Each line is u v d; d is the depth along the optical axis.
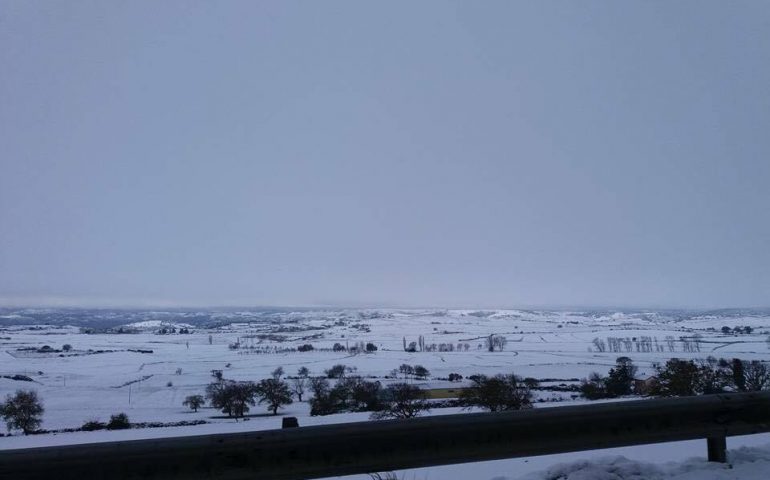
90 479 4.05
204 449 4.23
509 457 4.88
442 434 4.73
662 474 5.17
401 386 25.14
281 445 4.36
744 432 5.59
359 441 4.54
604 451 7.82
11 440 11.45
